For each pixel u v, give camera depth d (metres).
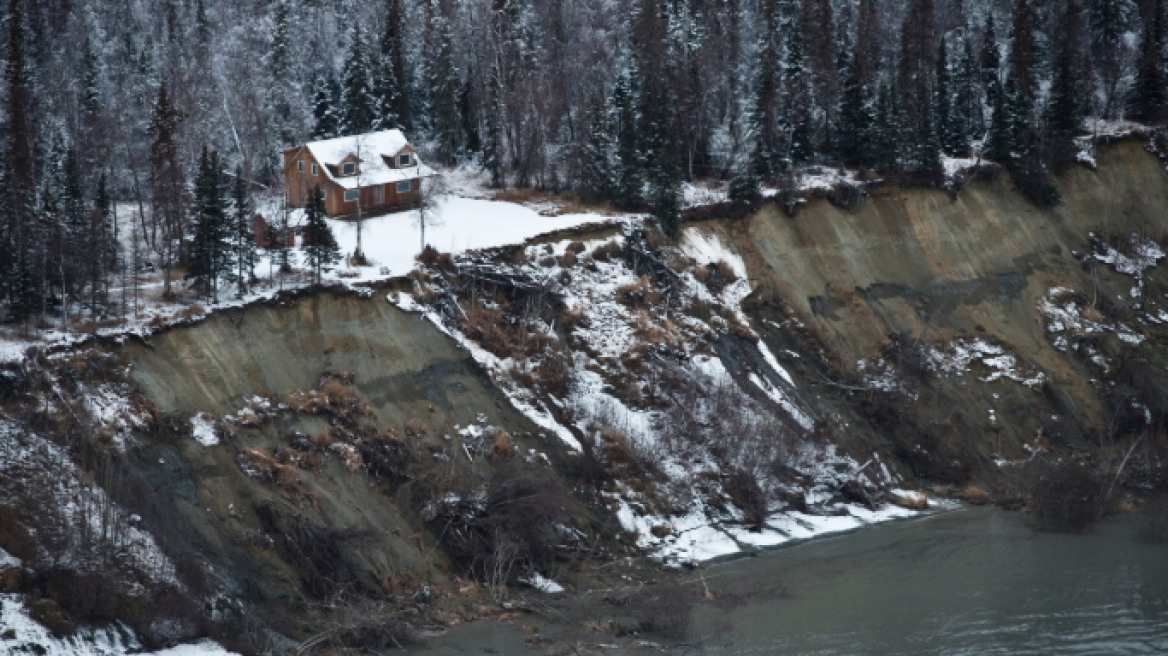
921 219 70.50
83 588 29.08
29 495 30.72
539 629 34.62
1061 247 72.62
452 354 48.12
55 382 35.66
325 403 42.03
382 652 32.03
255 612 32.31
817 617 36.25
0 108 65.12
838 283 64.50
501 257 55.62
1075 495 49.25
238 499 36.09
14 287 39.09
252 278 46.38
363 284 48.16
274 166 76.06
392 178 64.31
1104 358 64.19
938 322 64.88
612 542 43.28
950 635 34.28
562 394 49.72
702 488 47.97
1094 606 37.16
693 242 63.47
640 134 75.44
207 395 39.44
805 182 70.06
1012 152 75.94
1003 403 60.03
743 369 55.97
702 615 36.56
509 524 39.75
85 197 60.38
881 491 52.38
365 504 38.97
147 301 43.91
